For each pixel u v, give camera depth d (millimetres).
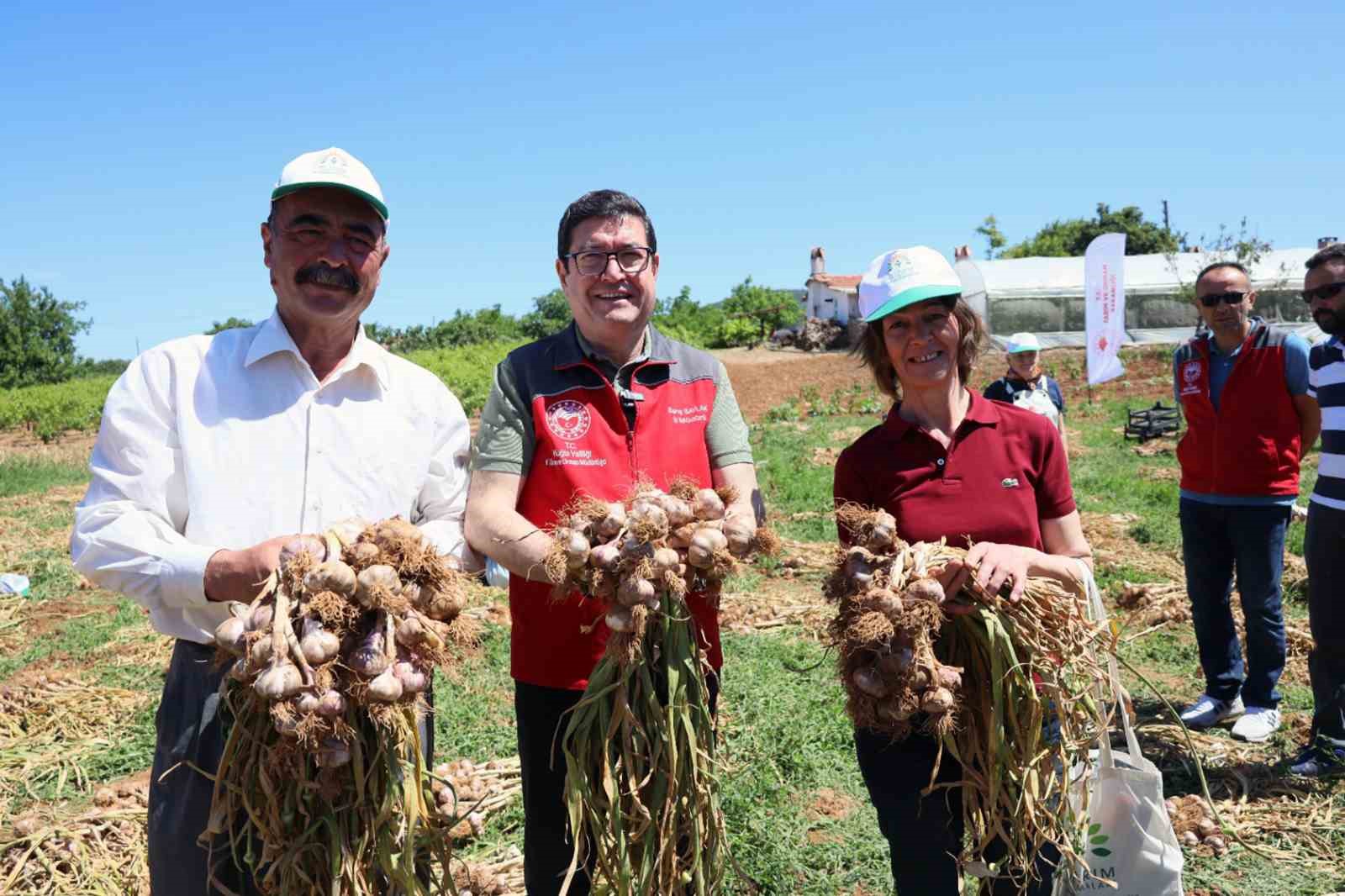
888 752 2621
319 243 2469
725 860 2492
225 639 2027
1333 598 4492
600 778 2432
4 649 7391
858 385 32125
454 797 2674
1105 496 12234
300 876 2131
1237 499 5051
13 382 51094
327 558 2084
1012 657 2443
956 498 2740
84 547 2355
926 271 2703
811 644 6758
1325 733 4605
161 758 2438
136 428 2443
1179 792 4523
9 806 4738
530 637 2746
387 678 2008
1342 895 3625
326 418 2584
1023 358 6836
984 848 2570
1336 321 4434
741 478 2848
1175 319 33594
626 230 2670
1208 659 5297
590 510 2334
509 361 2793
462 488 2920
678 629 2393
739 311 52406
